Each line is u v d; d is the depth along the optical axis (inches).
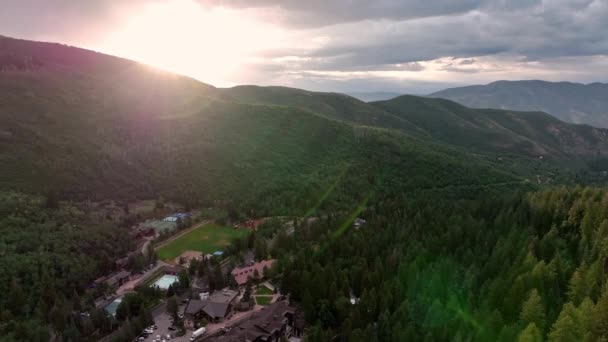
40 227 5753.0
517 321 3671.3
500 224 5703.7
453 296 4158.5
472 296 4099.4
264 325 4030.5
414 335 3619.6
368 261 5167.3
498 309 3882.9
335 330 4168.3
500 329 3582.7
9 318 4350.4
